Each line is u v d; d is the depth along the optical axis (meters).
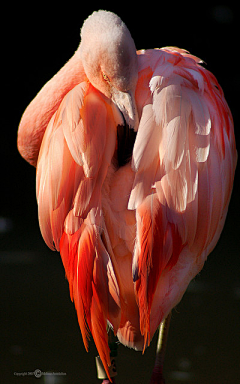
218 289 6.67
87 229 6.07
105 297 6.07
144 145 6.06
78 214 6.06
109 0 15.33
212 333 6.48
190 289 6.68
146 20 15.34
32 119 6.21
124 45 6.08
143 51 6.17
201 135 6.09
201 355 6.39
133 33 15.28
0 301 6.59
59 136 6.10
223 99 6.21
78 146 6.07
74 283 6.09
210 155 6.11
